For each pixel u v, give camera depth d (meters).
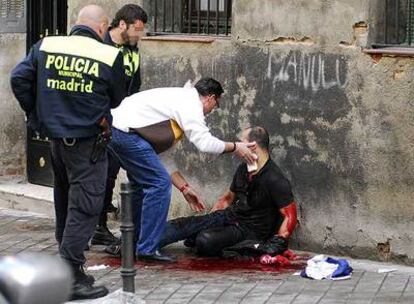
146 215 25.50
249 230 26.28
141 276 24.28
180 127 25.48
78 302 21.53
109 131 21.67
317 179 26.30
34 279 7.54
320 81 26.05
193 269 25.06
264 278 23.94
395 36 25.80
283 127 26.86
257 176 26.00
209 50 28.30
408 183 24.81
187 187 26.84
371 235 25.56
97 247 27.62
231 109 27.92
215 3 29.44
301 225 26.72
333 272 23.69
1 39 35.56
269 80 27.08
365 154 25.39
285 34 26.66
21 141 35.91
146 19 26.08
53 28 34.81
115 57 21.31
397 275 24.16
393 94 24.78
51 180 34.84
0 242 28.70
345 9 25.45
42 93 21.25
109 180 26.84
